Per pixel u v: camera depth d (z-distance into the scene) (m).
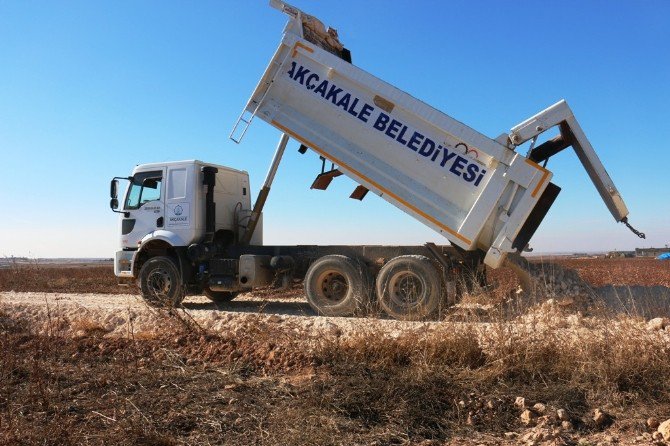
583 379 6.34
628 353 6.39
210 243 12.23
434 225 10.19
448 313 9.48
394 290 10.32
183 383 6.70
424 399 5.91
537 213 9.88
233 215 13.27
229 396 6.20
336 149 10.77
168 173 12.43
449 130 9.97
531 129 9.50
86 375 7.00
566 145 10.15
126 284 12.91
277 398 6.16
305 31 11.15
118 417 5.50
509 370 6.58
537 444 5.04
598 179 9.76
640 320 8.18
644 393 6.04
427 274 10.03
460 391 6.11
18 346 8.48
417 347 7.14
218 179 12.88
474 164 9.89
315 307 10.84
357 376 6.51
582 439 5.20
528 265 10.37
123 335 9.55
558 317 8.55
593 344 6.71
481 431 5.43
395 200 10.42
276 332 8.49
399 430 5.33
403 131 10.33
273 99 11.09
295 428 5.30
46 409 5.71
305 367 7.11
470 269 10.20
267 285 11.74
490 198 9.70
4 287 19.94
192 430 5.28
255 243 13.62
